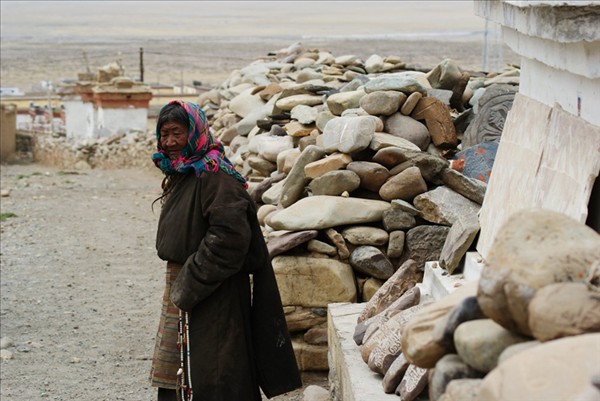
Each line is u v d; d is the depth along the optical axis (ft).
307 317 20.77
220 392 14.83
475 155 22.04
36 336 26.94
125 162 83.05
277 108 32.19
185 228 15.01
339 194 21.57
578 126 13.26
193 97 150.10
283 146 28.40
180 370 14.99
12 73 320.70
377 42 350.02
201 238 14.97
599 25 11.80
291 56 48.32
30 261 37.24
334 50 266.77
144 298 31.27
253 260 15.38
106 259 37.52
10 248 39.99
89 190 62.59
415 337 10.04
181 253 15.03
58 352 25.45
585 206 12.28
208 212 14.74
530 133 15.80
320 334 20.77
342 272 20.65
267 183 26.22
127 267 36.06
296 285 20.72
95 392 22.29
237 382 14.90
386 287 16.97
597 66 12.19
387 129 23.81
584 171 12.62
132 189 63.57
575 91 13.70
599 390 7.55
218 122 41.45
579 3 11.41
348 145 21.80
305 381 20.89
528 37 15.52
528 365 7.95
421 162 21.17
